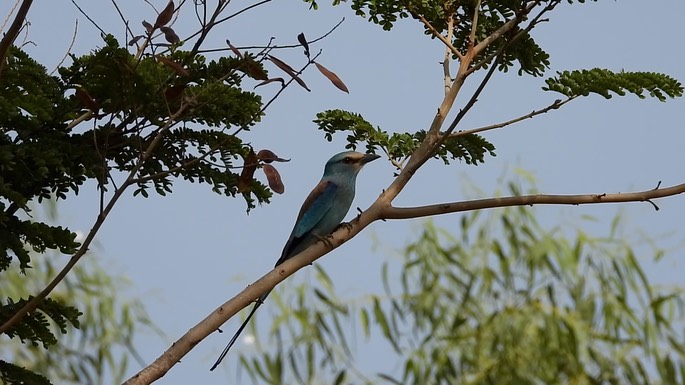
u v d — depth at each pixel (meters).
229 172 10.16
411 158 10.59
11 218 9.36
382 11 11.74
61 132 9.81
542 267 17.23
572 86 10.72
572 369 16.64
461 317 17.11
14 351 16.58
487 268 17.41
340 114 11.59
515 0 11.41
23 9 8.39
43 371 16.55
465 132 10.94
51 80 9.72
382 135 11.57
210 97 9.60
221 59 9.78
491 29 11.82
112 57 9.33
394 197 10.35
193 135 10.05
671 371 16.47
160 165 10.16
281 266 9.77
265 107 9.50
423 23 11.70
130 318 17.33
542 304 17.25
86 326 17.12
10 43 8.46
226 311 9.24
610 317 16.91
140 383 8.70
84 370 16.83
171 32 9.19
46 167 9.34
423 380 16.83
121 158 10.09
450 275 17.44
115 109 9.61
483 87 10.01
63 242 9.38
